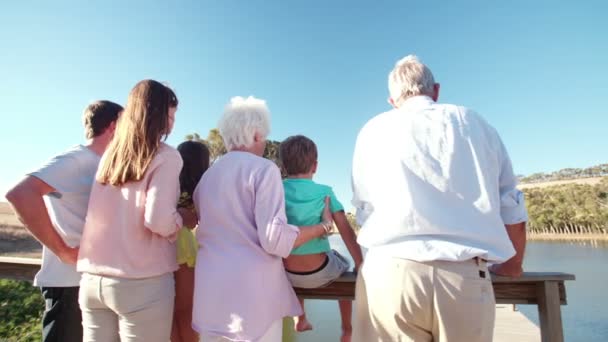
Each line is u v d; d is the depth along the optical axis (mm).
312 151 1757
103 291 1365
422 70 1430
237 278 1288
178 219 1427
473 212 1147
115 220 1391
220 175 1437
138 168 1344
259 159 1435
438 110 1286
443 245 1113
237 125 1497
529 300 1635
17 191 1433
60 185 1602
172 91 1538
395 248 1156
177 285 1961
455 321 1079
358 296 1312
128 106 1426
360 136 1453
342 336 1773
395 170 1237
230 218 1368
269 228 1281
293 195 1659
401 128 1282
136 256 1365
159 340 1437
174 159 1421
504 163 1281
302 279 1644
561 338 1520
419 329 1150
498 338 6527
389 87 1531
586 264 40406
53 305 1704
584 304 20062
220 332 1262
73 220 1667
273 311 1322
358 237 1323
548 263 42000
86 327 1450
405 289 1116
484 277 1125
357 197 1393
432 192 1178
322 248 1643
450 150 1205
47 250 1767
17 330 7199
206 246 1395
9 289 8258
